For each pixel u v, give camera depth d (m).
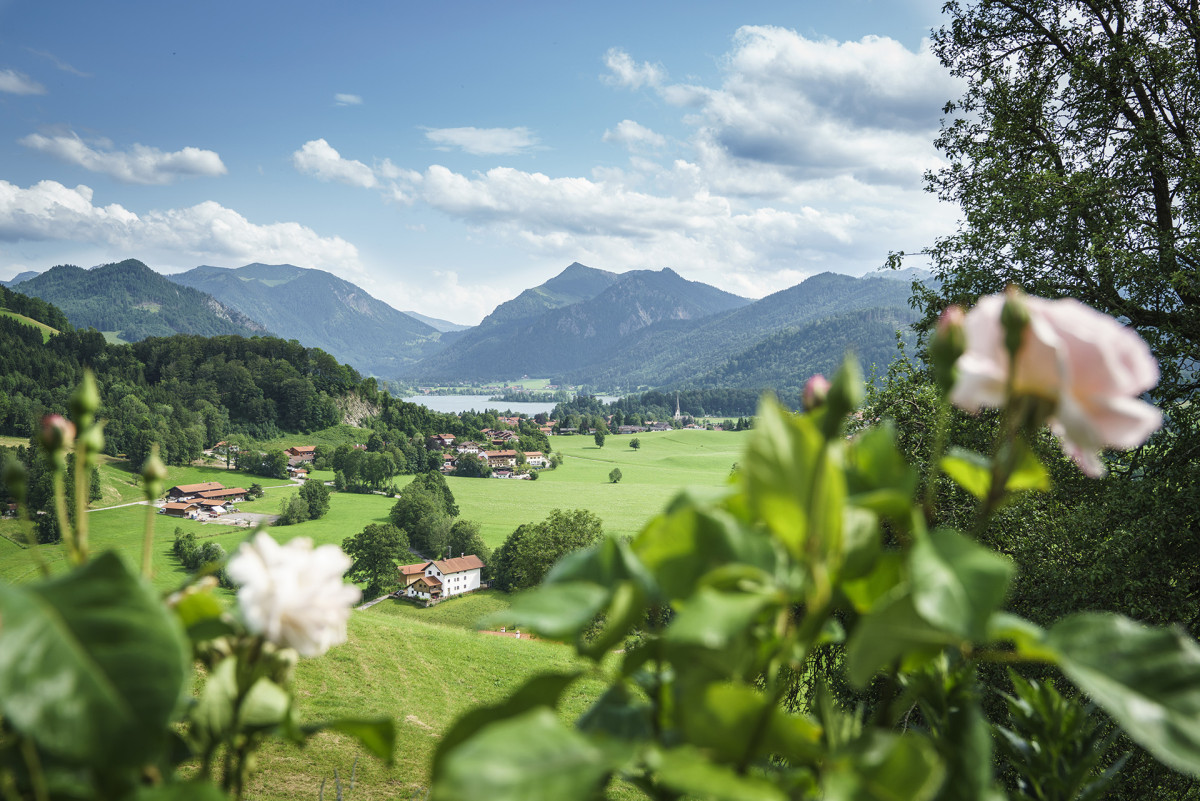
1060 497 9.75
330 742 15.91
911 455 9.96
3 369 133.25
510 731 0.59
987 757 0.85
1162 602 8.58
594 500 109.31
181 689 0.62
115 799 0.66
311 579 0.85
